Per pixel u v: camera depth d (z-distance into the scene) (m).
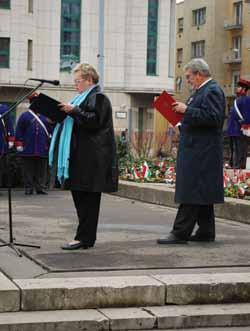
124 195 14.67
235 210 10.88
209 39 68.94
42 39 43.22
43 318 6.07
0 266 7.17
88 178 7.79
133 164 16.16
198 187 8.37
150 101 46.53
